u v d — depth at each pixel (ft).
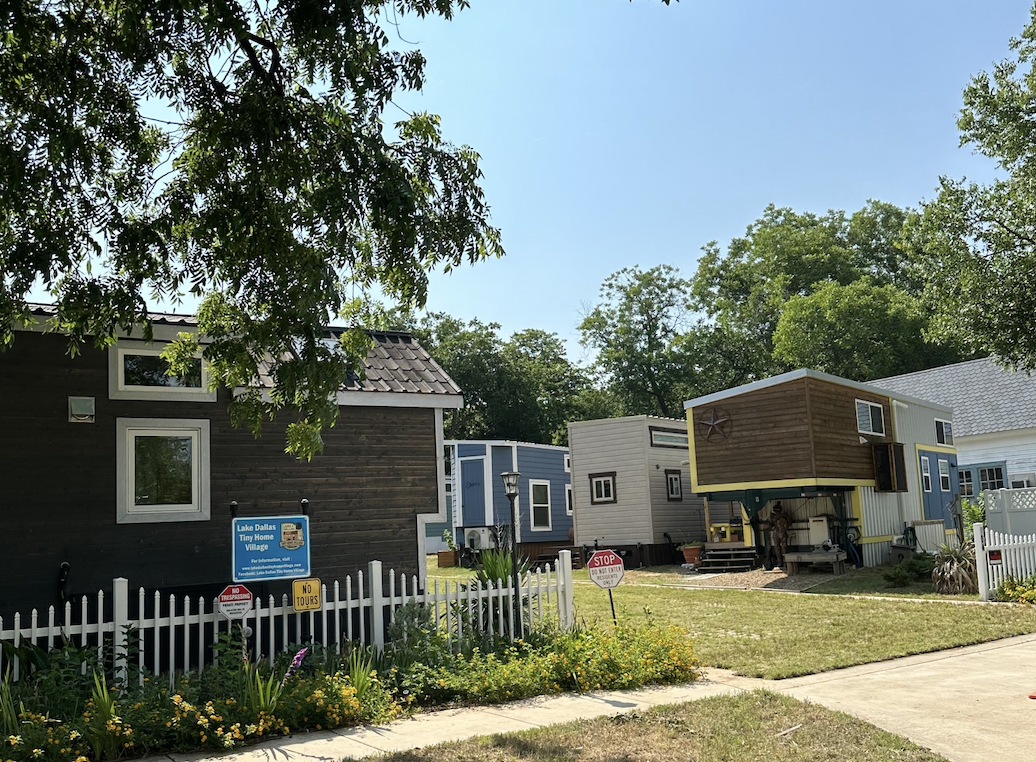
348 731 27.76
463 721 28.86
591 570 40.09
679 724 27.48
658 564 100.22
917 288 186.70
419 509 42.96
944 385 125.80
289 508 39.78
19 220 29.63
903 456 92.94
